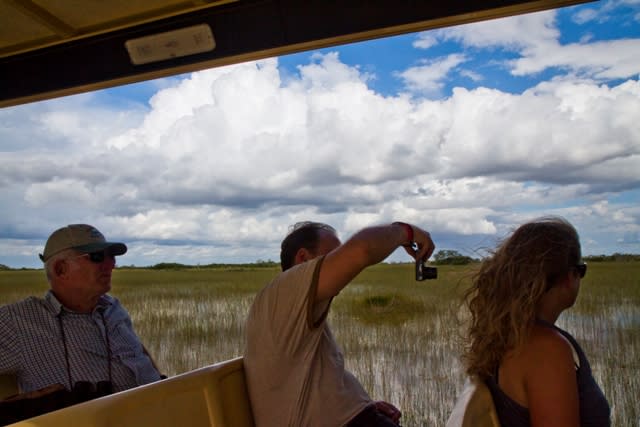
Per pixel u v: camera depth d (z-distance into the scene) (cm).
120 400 187
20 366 277
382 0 256
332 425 227
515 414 188
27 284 2031
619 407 470
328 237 254
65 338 286
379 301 1098
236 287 1956
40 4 276
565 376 181
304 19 270
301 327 214
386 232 216
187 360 844
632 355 592
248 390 231
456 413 195
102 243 296
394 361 691
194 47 290
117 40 304
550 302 198
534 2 231
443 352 714
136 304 1509
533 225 201
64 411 180
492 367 195
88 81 313
